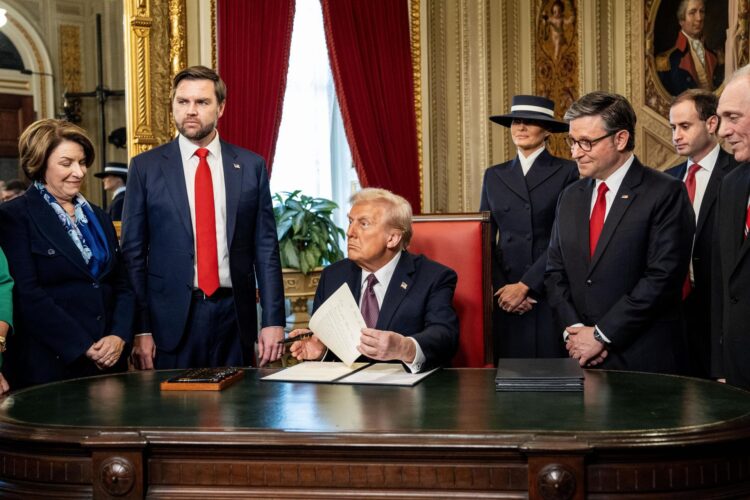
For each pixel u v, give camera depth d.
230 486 1.99
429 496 1.92
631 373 2.75
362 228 3.07
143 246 3.53
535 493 1.87
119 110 6.62
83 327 3.11
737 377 2.76
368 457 1.94
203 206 3.47
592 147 3.17
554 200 4.47
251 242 3.60
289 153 7.11
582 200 3.32
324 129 7.20
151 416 2.21
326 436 1.96
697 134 3.74
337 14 6.77
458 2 7.45
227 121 6.32
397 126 6.98
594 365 3.12
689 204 3.21
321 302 3.27
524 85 7.65
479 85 7.44
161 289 3.46
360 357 3.14
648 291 3.05
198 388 2.59
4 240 3.04
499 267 4.58
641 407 2.21
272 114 6.46
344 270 3.28
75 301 3.11
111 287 3.27
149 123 5.96
